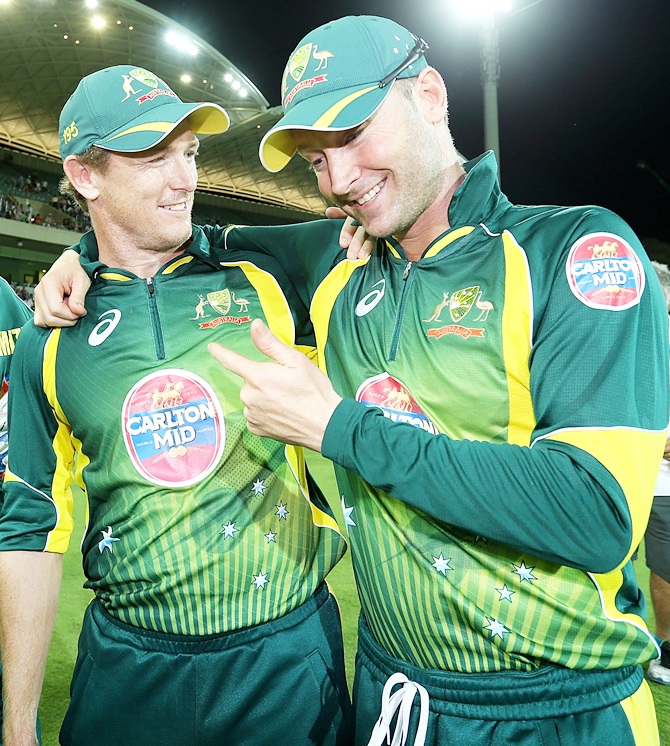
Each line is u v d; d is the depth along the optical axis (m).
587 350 0.84
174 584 1.19
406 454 0.84
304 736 1.22
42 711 2.12
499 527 0.81
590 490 0.79
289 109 0.96
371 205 0.97
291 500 1.26
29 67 18.39
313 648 1.25
